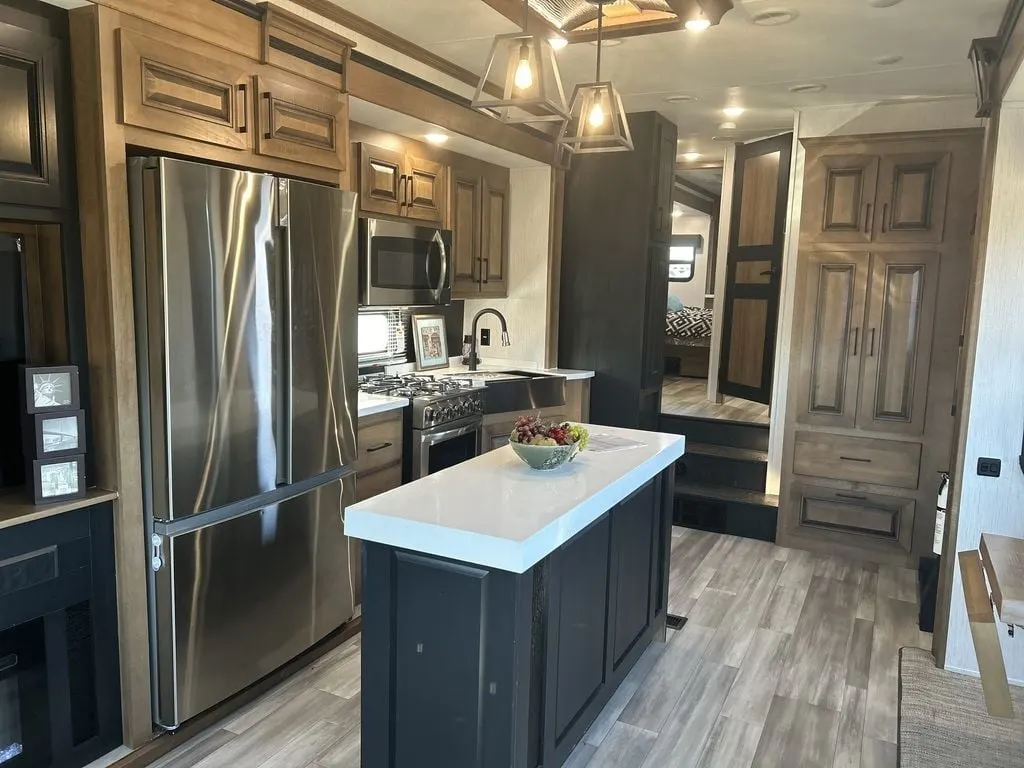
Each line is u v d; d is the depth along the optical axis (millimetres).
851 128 4547
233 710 2648
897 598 3816
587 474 2518
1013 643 2916
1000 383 2869
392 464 3609
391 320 4457
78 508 2176
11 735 2086
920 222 4047
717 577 4059
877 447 4266
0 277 2135
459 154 4391
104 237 2172
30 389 2074
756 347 5496
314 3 2865
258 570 2652
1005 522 2930
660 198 5031
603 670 2590
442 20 3133
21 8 2018
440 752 2035
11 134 2008
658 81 4031
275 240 2605
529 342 5102
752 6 2906
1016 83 2598
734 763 2443
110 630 2305
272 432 2664
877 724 2684
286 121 2711
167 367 2256
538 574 2039
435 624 1992
